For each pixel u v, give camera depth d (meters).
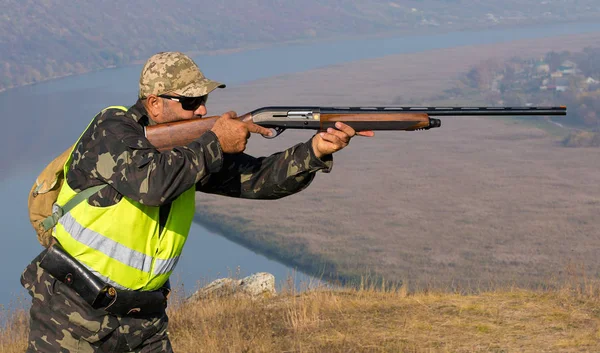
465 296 9.06
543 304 8.40
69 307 2.84
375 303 8.73
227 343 7.15
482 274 143.75
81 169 2.73
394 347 6.94
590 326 7.43
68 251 2.82
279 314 8.48
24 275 2.96
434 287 9.84
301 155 2.91
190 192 3.03
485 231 194.75
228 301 9.51
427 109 2.68
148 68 2.88
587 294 8.65
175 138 2.80
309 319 7.98
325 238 182.12
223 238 179.38
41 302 2.88
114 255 2.80
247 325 8.01
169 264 2.98
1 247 173.50
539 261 154.38
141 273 2.87
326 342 7.20
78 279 2.80
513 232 192.38
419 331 7.51
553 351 6.71
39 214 2.87
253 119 2.78
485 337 7.24
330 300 8.88
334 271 148.75
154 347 3.04
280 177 2.97
